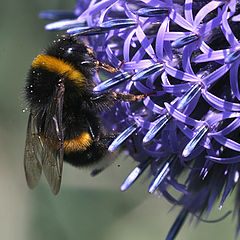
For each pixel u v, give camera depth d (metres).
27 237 0.21
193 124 0.14
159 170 0.15
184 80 0.14
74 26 0.16
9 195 0.22
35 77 0.16
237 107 0.14
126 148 0.16
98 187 0.21
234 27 0.15
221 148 0.15
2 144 0.22
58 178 0.15
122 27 0.15
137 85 0.15
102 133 0.16
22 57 0.21
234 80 0.14
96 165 0.16
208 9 0.14
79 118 0.16
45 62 0.16
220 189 0.16
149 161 0.15
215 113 0.15
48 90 0.16
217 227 0.21
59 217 0.21
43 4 0.21
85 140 0.16
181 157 0.15
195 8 0.15
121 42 0.15
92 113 0.16
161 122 0.15
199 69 0.15
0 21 0.21
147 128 0.15
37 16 0.21
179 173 0.16
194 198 0.16
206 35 0.15
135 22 0.15
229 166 0.15
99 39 0.15
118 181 0.21
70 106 0.16
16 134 0.22
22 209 0.21
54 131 0.15
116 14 0.15
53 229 0.21
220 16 0.14
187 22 0.14
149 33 0.15
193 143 0.14
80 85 0.16
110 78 0.15
